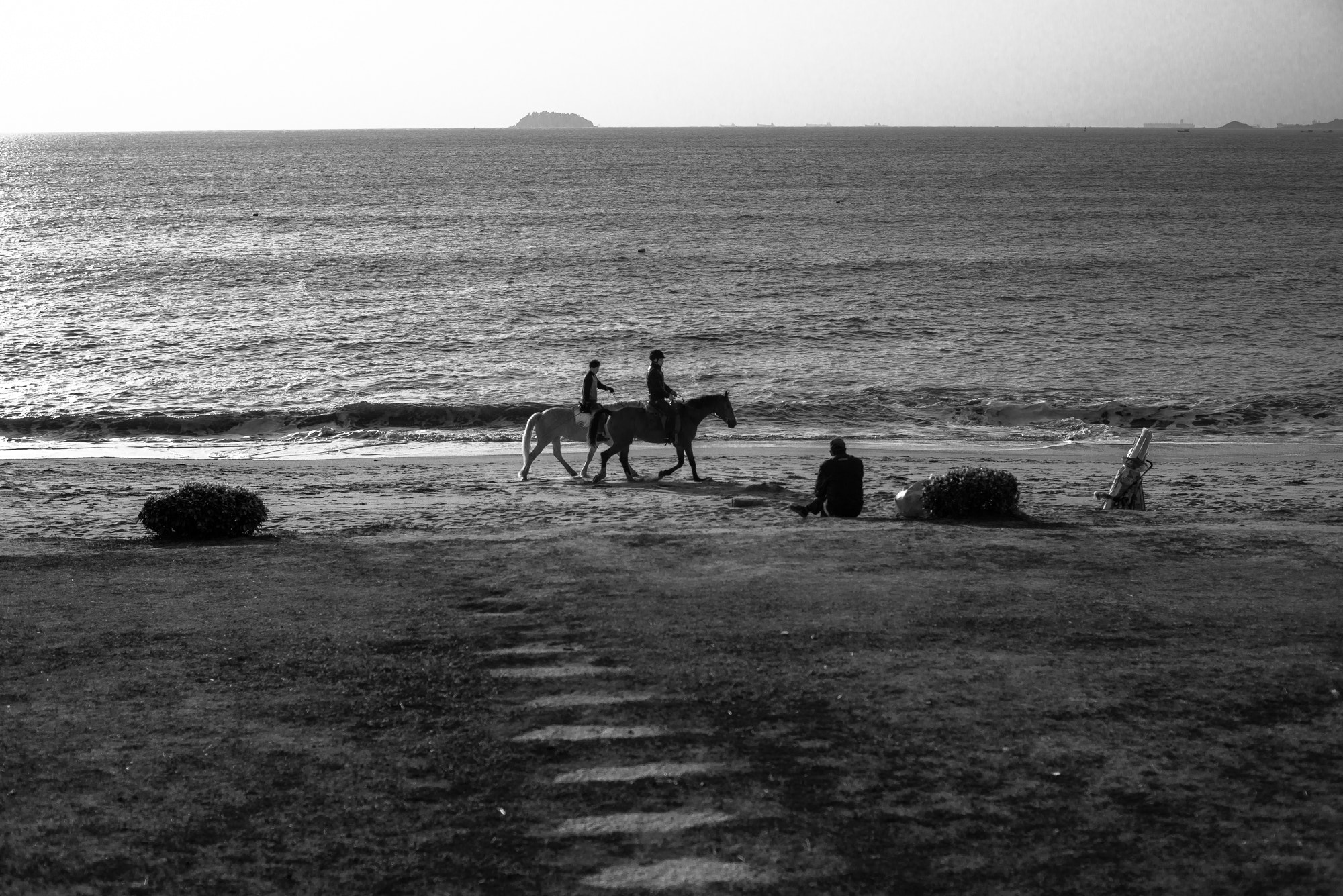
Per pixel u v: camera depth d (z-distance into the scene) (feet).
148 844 19.99
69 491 65.21
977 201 367.04
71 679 28.09
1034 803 21.08
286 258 215.10
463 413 95.91
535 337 134.10
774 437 88.22
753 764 22.80
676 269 197.88
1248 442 86.43
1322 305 157.28
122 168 628.69
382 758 23.39
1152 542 42.52
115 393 104.22
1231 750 23.12
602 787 21.94
